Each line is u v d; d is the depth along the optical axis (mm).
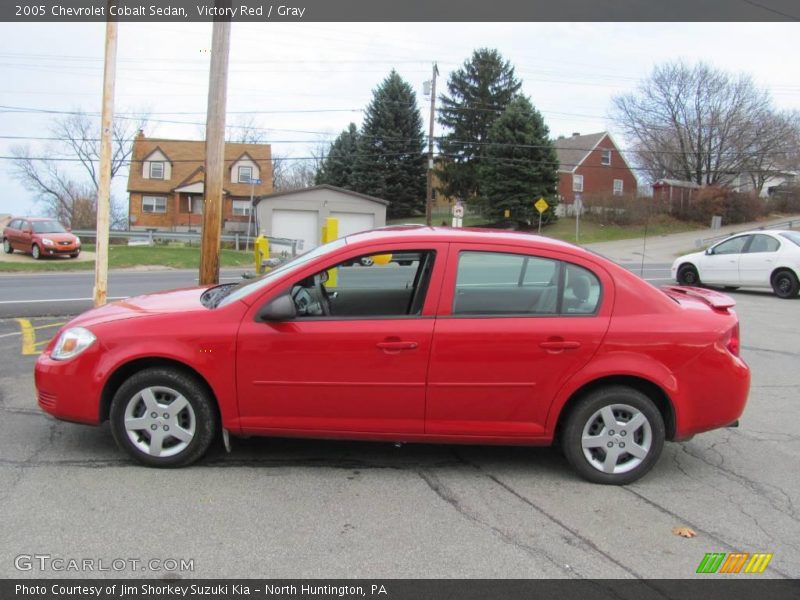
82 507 3566
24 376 6293
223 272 21953
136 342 4043
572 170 54750
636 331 3990
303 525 3438
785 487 4133
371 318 4031
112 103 8312
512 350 3967
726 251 15289
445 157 52781
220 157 8578
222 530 3355
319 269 4074
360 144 53156
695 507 3805
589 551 3254
